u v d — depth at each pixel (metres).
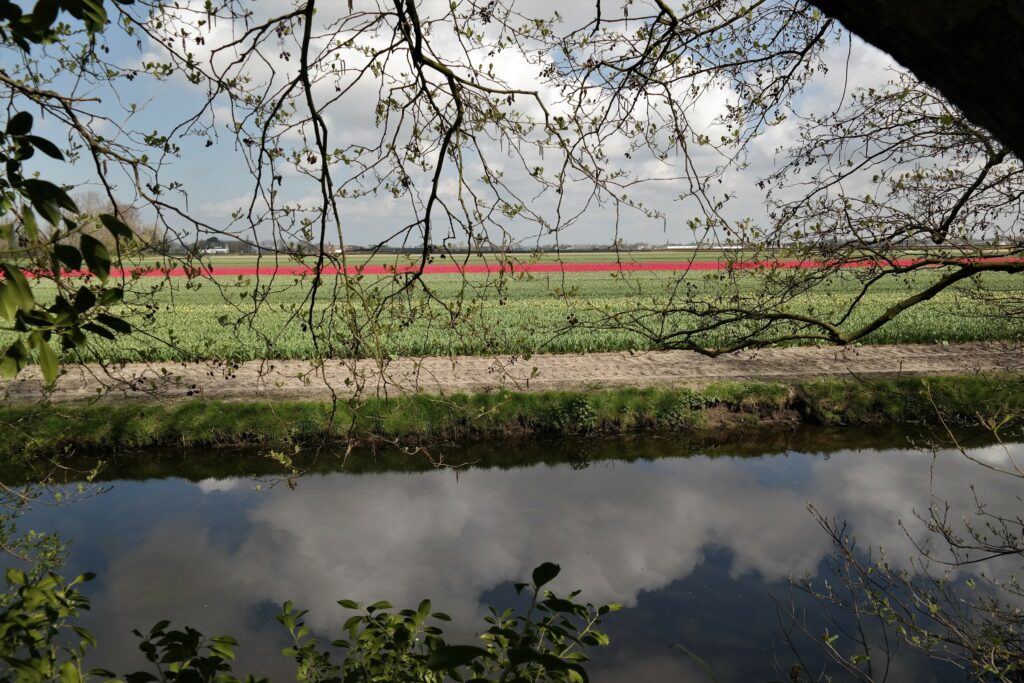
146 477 11.52
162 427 12.41
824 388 14.70
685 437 13.67
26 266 2.43
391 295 3.26
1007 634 4.54
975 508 9.45
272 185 2.79
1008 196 4.20
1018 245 4.08
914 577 6.89
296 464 12.19
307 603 7.33
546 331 19.41
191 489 11.01
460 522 9.72
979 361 16.53
